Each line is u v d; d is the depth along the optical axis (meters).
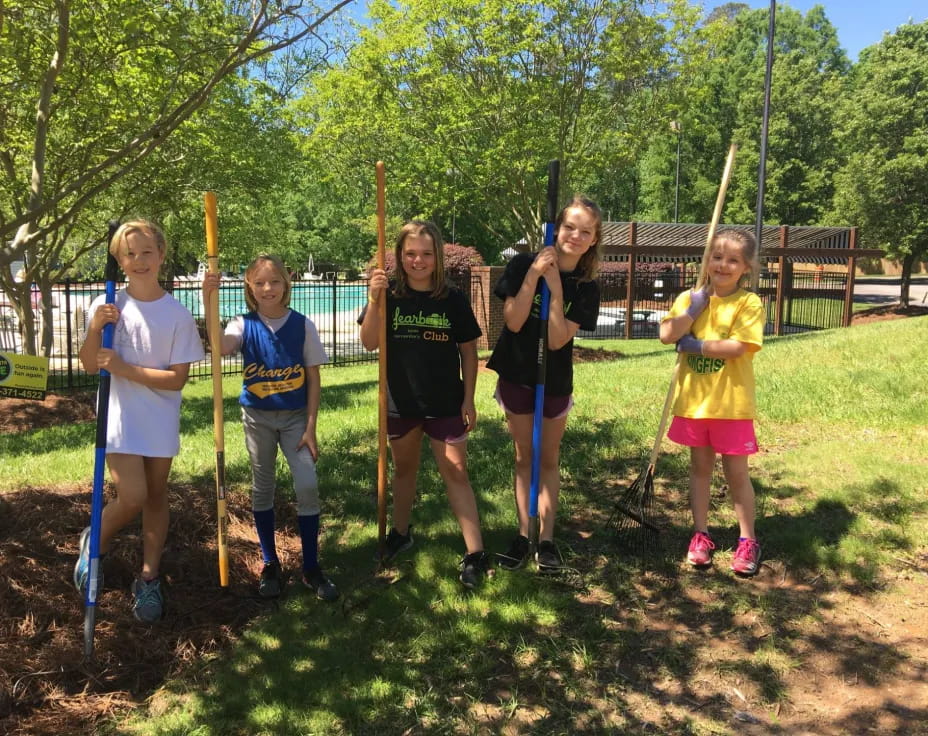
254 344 3.43
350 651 3.06
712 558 3.84
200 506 4.19
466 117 13.05
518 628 3.22
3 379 3.71
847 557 3.71
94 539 2.96
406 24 13.16
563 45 12.85
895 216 24.44
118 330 3.05
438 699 2.77
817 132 40.28
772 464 5.07
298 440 3.49
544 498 3.82
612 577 3.68
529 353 3.62
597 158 13.91
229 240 19.44
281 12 4.15
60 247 12.02
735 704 2.76
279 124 13.52
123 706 2.77
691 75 14.05
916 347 8.21
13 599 3.11
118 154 4.21
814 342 9.83
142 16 4.79
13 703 2.71
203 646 3.13
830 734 2.59
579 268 3.65
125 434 3.03
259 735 2.60
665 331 3.70
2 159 9.97
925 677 2.87
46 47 5.41
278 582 3.53
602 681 2.89
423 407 3.52
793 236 22.27
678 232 22.56
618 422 6.31
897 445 5.32
